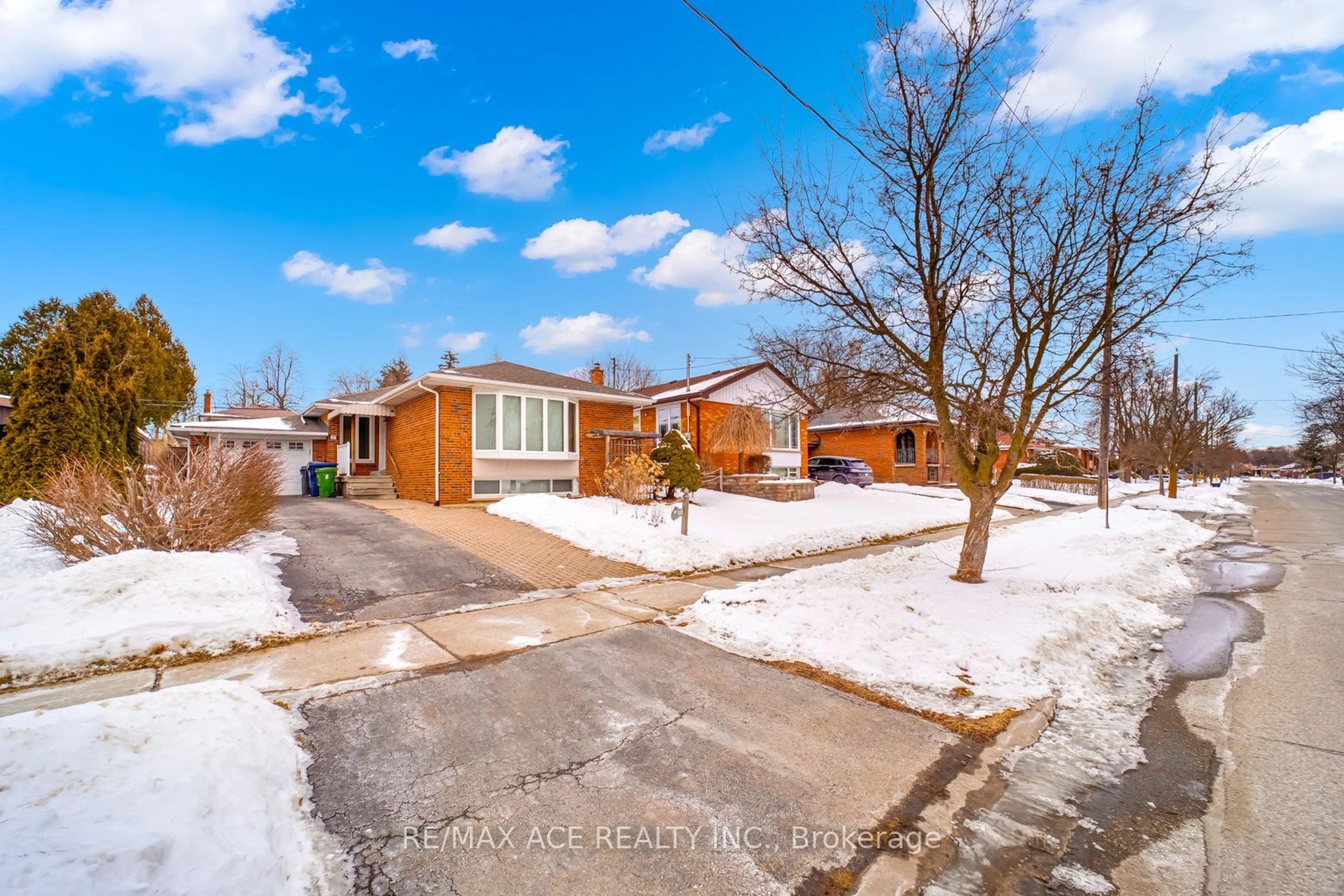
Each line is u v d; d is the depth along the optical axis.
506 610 6.52
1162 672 5.00
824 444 32.81
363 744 3.46
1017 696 4.22
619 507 13.54
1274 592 8.06
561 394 15.91
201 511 7.04
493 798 2.95
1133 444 35.66
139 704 3.11
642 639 5.54
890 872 2.45
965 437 7.31
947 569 8.59
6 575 6.29
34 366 9.65
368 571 7.85
